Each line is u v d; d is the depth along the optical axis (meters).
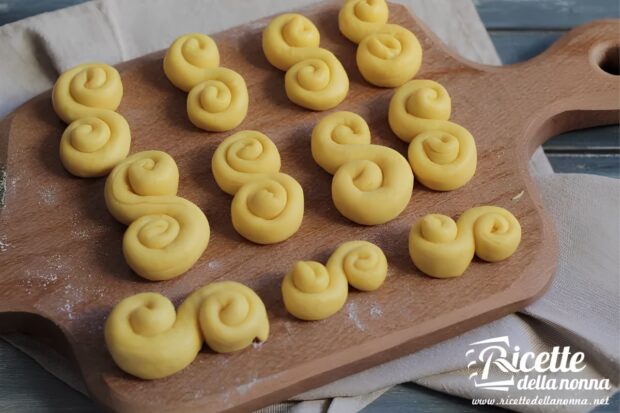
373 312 0.60
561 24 0.79
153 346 0.56
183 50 0.68
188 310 0.58
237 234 0.63
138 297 0.58
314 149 0.65
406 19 0.73
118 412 0.57
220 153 0.64
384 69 0.68
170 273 0.60
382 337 0.59
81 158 0.64
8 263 0.61
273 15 0.73
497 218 0.62
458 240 0.61
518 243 0.62
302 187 0.65
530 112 0.69
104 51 0.73
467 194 0.65
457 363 0.62
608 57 0.73
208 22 0.76
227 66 0.70
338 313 0.60
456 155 0.64
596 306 0.64
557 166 0.71
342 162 0.64
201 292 0.58
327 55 0.69
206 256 0.62
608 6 0.79
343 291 0.59
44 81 0.73
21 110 0.67
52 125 0.67
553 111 0.69
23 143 0.66
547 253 0.63
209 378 0.57
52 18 0.73
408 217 0.64
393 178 0.63
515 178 0.65
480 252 0.61
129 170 0.63
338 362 0.58
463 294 0.61
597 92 0.70
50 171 0.65
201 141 0.67
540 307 0.63
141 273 0.60
